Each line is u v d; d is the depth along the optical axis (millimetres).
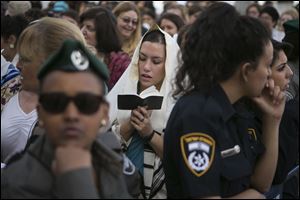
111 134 1791
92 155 1589
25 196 1521
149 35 2721
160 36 2697
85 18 4418
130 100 2424
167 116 2469
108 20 4355
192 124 1769
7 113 2414
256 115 2074
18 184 1527
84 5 8719
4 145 2396
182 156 1763
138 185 1999
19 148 2387
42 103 1494
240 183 1840
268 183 2027
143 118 2410
